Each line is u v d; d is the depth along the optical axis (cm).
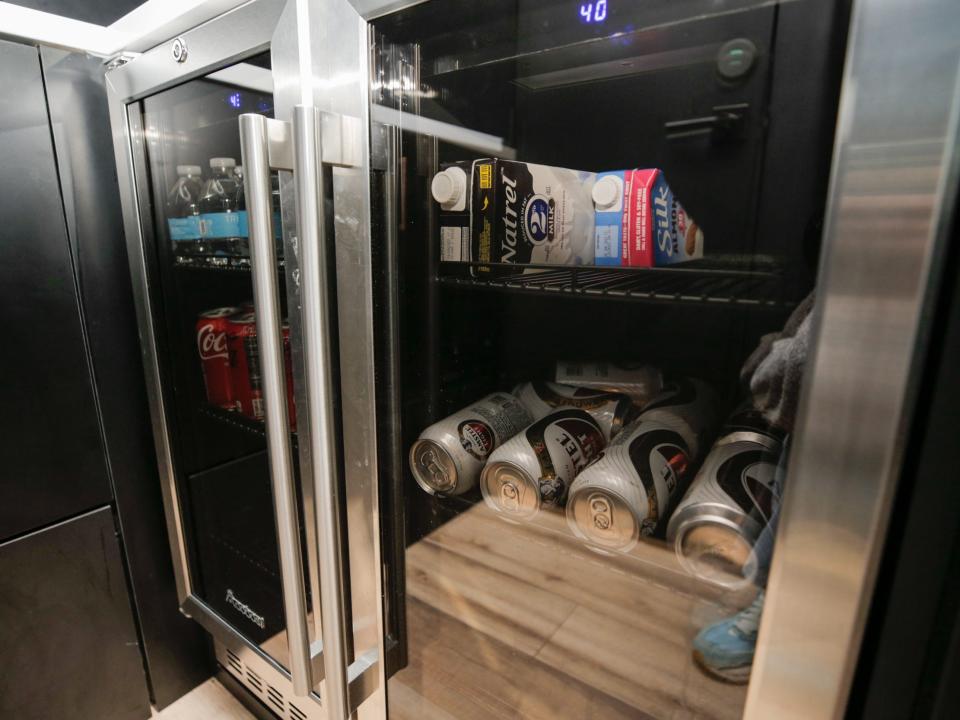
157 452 96
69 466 90
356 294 58
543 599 63
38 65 79
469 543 68
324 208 56
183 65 71
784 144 52
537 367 78
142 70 77
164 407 93
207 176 93
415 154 59
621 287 58
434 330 66
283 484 63
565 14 50
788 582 38
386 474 63
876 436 33
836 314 33
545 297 75
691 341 65
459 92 62
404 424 63
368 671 66
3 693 87
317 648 69
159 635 105
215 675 113
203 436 99
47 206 83
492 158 61
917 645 35
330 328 59
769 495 46
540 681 65
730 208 58
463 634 71
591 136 67
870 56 30
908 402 32
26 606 88
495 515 65
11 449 83
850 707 39
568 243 63
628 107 63
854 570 35
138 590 101
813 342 34
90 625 96
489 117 67
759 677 41
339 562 63
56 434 88
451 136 63
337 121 54
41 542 88
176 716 106
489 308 75
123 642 101
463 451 64
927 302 30
